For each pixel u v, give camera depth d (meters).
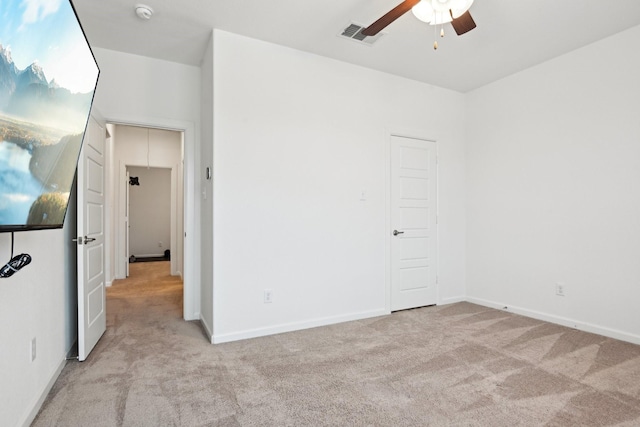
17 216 1.19
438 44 3.14
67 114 1.48
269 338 2.97
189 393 2.03
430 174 4.09
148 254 8.55
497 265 3.97
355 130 3.56
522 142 3.71
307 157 3.29
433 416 1.82
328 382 2.18
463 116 4.36
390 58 3.42
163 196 8.67
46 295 2.04
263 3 2.52
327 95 3.40
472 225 4.27
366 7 2.57
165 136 6.11
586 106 3.18
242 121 2.98
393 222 3.83
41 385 1.93
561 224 3.37
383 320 3.50
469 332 3.13
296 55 3.24
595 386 2.14
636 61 2.86
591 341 2.90
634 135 2.88
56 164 1.46
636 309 2.86
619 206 2.96
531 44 3.14
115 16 2.68
